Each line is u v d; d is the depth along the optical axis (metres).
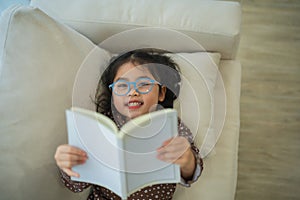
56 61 1.02
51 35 1.02
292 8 1.84
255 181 1.51
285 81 1.68
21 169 0.92
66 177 0.98
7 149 0.91
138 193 1.03
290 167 1.52
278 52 1.74
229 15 1.19
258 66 1.71
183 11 1.19
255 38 1.77
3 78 0.96
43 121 0.97
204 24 1.18
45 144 0.96
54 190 0.99
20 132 0.93
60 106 1.01
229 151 1.18
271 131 1.58
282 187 1.49
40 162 0.95
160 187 1.04
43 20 1.01
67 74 1.04
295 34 1.78
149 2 1.20
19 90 0.96
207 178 1.13
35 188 0.94
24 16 0.98
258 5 1.85
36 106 0.96
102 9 1.20
